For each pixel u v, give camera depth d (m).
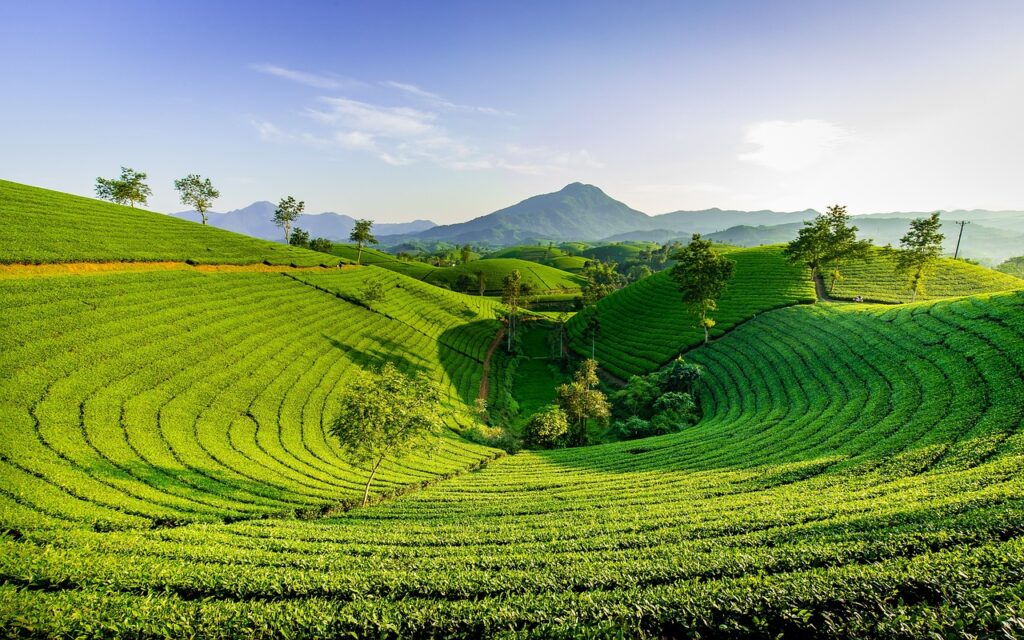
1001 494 17.52
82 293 49.56
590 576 15.66
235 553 20.22
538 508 29.48
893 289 91.06
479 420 63.91
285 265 93.25
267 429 43.09
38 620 12.95
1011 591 10.66
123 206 88.44
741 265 115.50
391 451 33.44
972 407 34.06
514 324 127.94
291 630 12.96
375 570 17.92
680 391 67.12
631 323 109.19
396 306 99.06
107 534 21.98
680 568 15.69
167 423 37.62
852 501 21.92
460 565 18.38
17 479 25.66
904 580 12.19
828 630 11.18
